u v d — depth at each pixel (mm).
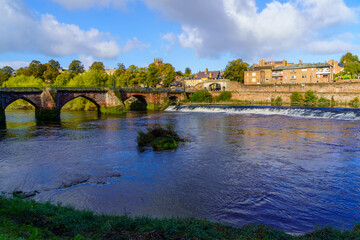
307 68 102312
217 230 8859
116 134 34656
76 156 22750
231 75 117250
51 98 55469
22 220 8617
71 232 8086
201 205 12703
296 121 45188
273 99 84375
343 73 112750
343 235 8695
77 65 132250
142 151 24531
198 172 18031
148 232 8055
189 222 9250
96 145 27438
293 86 82750
